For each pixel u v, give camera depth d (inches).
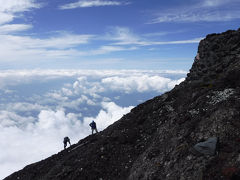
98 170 859.4
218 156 542.3
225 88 818.2
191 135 687.1
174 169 615.5
